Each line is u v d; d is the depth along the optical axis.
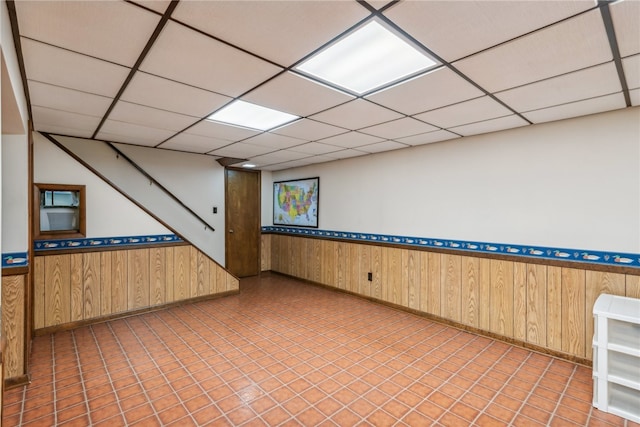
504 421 2.15
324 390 2.49
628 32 1.56
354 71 2.01
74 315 3.69
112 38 1.65
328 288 5.43
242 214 6.21
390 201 4.52
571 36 1.60
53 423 2.10
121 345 3.24
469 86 2.22
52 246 3.57
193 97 2.47
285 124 3.19
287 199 6.27
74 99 2.53
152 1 1.36
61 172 3.65
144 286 4.21
